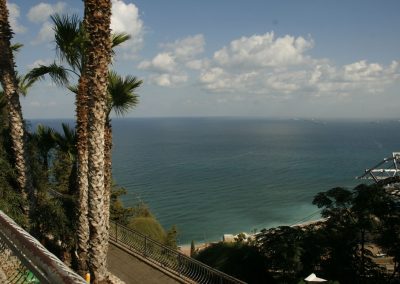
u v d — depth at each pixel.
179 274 13.15
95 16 9.24
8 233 4.80
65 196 14.30
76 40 11.18
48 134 16.50
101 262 10.40
